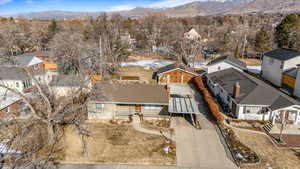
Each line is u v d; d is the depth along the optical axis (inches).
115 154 800.3
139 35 3624.5
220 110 1160.8
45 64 1958.7
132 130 968.3
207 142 882.1
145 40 3430.1
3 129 855.1
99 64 1553.9
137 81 1690.5
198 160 772.6
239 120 1031.0
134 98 1058.1
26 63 1555.1
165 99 1057.5
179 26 3784.5
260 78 1737.2
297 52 1445.6
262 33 2721.5
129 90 1118.4
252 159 768.3
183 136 924.6
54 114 789.2
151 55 2864.2
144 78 1781.5
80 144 858.1
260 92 1064.8
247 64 2330.2
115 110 1071.6
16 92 753.6
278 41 2842.0
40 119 795.4
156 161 765.3
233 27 4045.3
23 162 726.5
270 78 1625.2
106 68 1706.4
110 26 2746.1
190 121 1056.8
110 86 1143.0
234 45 2979.8
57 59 1686.8
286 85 1433.3
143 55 2861.7
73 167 731.4
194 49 2453.2
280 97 1032.8
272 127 971.9
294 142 874.8
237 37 3046.3
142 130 969.5
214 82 1390.3
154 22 4055.1
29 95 1149.7
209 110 1178.6
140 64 2338.8
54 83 1053.8
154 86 1163.9
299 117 991.0
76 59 1278.3
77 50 1338.6
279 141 879.7
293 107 949.8
